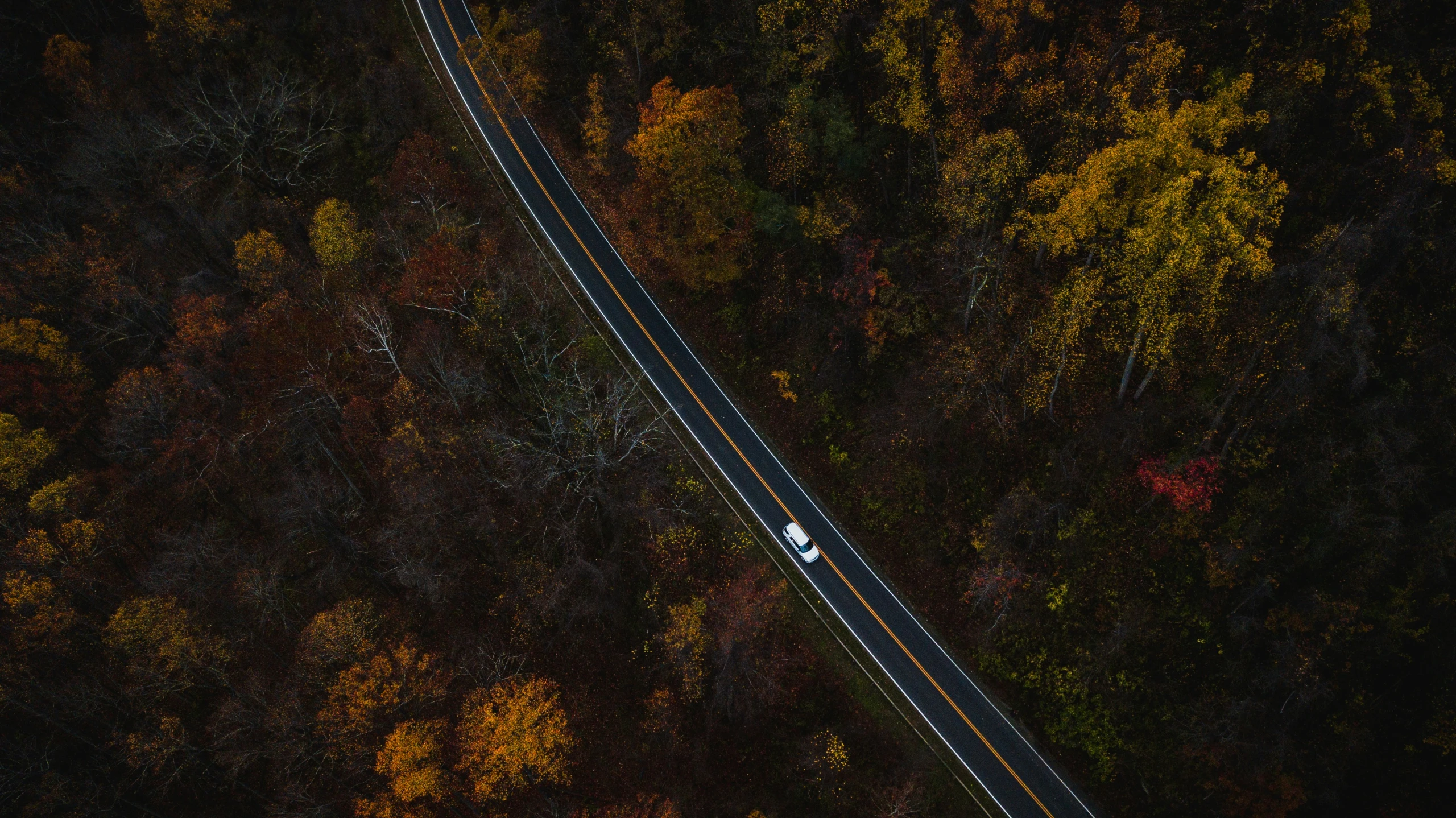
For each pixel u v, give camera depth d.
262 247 55.12
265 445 54.03
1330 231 38.59
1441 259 41.75
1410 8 42.41
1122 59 44.53
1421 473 39.72
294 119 64.44
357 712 41.97
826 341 54.66
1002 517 46.72
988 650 48.59
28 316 54.72
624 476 52.56
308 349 54.31
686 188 49.50
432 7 69.44
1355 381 40.59
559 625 51.06
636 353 58.38
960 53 46.66
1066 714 46.44
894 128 52.03
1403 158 40.28
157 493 54.09
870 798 46.56
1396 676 41.38
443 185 60.34
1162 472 44.72
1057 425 48.44
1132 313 44.81
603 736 50.12
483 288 54.88
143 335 55.16
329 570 51.81
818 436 54.91
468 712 43.69
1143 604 45.91
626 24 57.84
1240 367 42.56
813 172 53.59
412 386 52.03
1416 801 39.94
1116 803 44.84
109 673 47.91
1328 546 41.38
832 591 51.53
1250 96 42.84
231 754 44.03
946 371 48.09
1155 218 36.19
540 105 65.12
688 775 48.84
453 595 51.06
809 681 49.78
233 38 66.12
